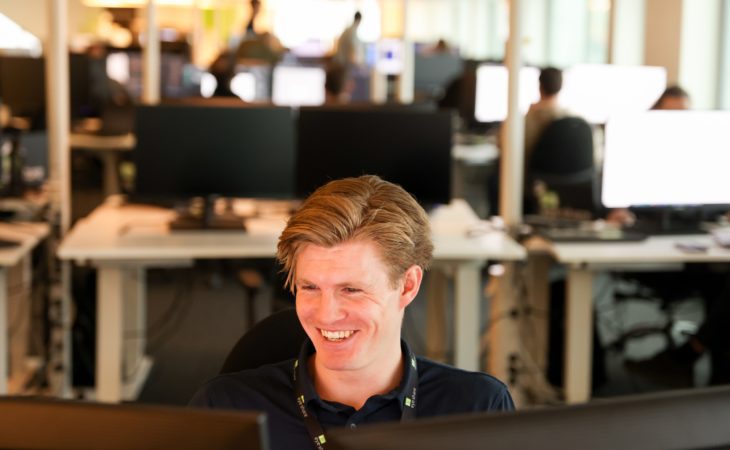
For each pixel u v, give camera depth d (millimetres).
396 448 1089
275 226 4516
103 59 7578
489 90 8805
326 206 1519
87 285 4602
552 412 1114
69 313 4523
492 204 6734
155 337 5934
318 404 1598
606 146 4391
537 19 13000
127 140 7020
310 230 1500
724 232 4539
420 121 4566
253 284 4301
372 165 4562
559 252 4082
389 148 4562
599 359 4797
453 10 17234
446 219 4801
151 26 5938
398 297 1574
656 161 4410
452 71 9742
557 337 4602
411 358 1655
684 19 8008
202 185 4457
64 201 4375
